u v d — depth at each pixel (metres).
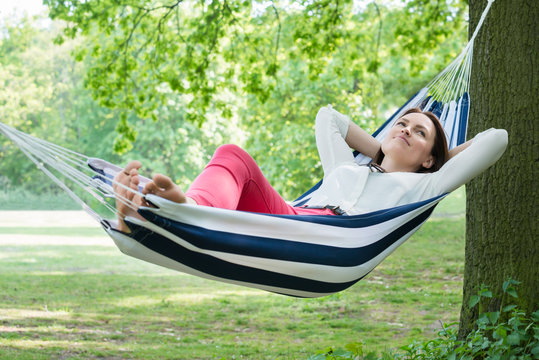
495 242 3.86
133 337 6.75
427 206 2.97
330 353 4.09
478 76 3.97
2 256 14.23
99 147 32.72
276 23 11.84
